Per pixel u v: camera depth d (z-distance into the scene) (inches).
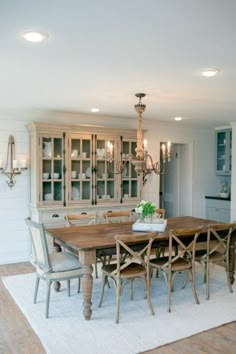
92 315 132.5
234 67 115.8
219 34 87.2
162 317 131.0
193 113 212.4
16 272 189.9
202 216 285.7
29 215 212.5
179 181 289.4
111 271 134.3
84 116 223.1
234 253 168.6
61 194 205.8
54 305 142.4
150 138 253.1
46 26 82.3
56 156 203.9
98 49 98.7
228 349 109.2
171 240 140.0
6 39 90.6
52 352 105.7
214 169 291.1
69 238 142.3
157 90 150.5
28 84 140.6
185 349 108.8
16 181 209.0
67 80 134.0
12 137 206.4
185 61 109.7
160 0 69.1
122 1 69.6
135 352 106.3
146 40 91.5
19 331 120.3
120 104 183.5
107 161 220.5
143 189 251.8
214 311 137.0
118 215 195.2
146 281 134.9
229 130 274.2
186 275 171.2
